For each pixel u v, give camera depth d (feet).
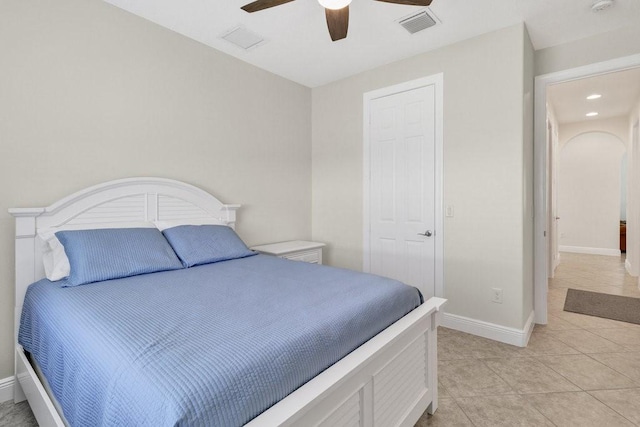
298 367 3.52
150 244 7.09
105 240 6.59
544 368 7.39
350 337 4.32
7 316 6.50
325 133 12.71
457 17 8.16
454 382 6.87
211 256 7.75
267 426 2.83
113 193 7.68
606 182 21.11
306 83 12.61
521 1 7.50
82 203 7.22
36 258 6.54
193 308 4.56
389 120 10.91
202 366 3.04
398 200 10.77
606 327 9.69
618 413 5.83
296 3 7.66
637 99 14.58
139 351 3.30
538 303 10.01
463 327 9.43
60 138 7.03
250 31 8.91
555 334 9.21
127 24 8.01
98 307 4.60
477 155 9.09
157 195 8.45
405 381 5.13
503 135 8.64
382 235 11.18
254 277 6.36
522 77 8.34
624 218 21.90
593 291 13.30
